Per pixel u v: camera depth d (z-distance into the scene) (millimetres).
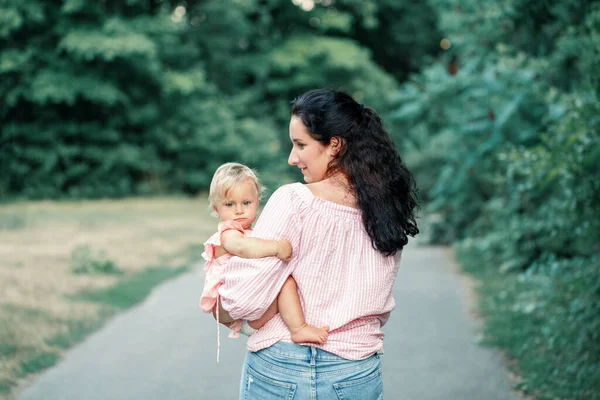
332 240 2328
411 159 14297
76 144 22703
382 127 2467
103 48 20469
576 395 4406
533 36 8555
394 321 6836
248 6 25938
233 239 2357
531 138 8766
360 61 28484
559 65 7961
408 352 5746
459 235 12469
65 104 22844
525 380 4812
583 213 5363
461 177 11203
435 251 11852
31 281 8398
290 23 29500
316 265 2316
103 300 7711
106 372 5344
